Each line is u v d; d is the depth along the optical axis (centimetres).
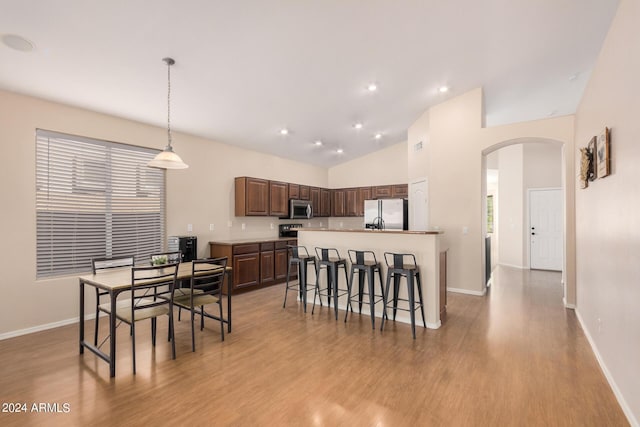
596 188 276
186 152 480
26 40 247
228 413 196
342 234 414
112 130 394
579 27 324
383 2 257
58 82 310
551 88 491
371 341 306
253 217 592
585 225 325
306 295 445
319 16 263
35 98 335
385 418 190
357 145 660
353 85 397
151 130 435
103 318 378
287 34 281
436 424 184
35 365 259
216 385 228
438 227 507
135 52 277
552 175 705
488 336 317
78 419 190
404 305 362
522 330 334
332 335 323
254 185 557
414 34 308
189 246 456
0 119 313
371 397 212
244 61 313
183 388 224
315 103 436
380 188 701
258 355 277
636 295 180
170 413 196
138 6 226
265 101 410
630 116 189
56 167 353
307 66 339
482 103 472
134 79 319
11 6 216
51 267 350
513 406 201
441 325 350
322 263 390
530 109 590
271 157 633
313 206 704
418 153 555
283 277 580
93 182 382
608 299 237
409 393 216
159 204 448
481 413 194
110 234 396
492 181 913
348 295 378
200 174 498
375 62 350
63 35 246
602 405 202
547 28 322
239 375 242
